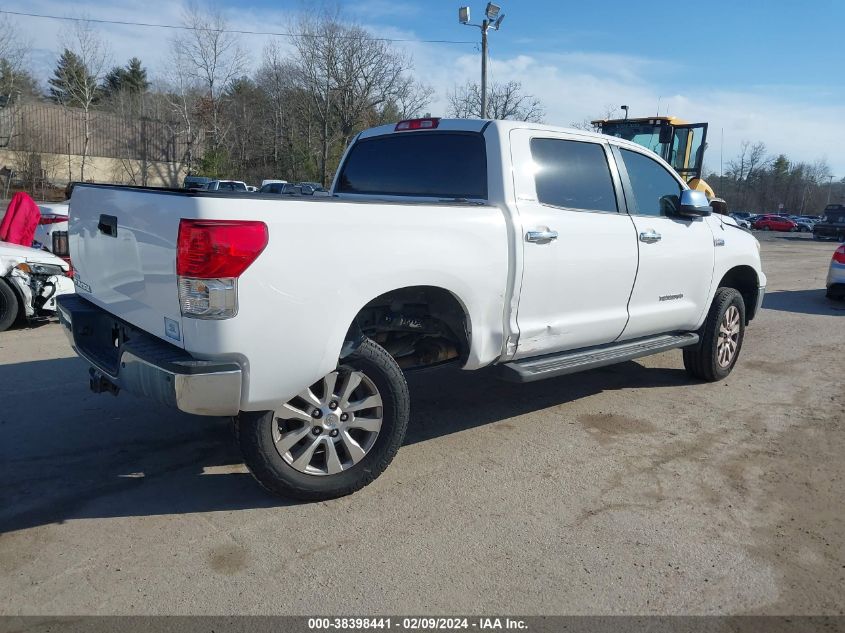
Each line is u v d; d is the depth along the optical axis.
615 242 4.79
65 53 49.88
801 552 3.36
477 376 6.14
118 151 47.09
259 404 3.26
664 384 6.12
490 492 3.88
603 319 4.82
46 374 5.73
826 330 9.03
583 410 5.33
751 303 6.63
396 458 4.32
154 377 3.15
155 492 3.76
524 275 4.20
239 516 3.53
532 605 2.88
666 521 3.62
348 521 3.51
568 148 4.69
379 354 3.70
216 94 45.94
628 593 2.98
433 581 3.02
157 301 3.27
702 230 5.62
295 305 3.21
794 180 88.50
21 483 3.81
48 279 7.42
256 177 48.56
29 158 40.06
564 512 3.67
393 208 3.59
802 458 4.51
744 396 5.84
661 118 15.52
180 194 3.11
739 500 3.88
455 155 4.54
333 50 42.88
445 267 3.79
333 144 45.72
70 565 3.06
